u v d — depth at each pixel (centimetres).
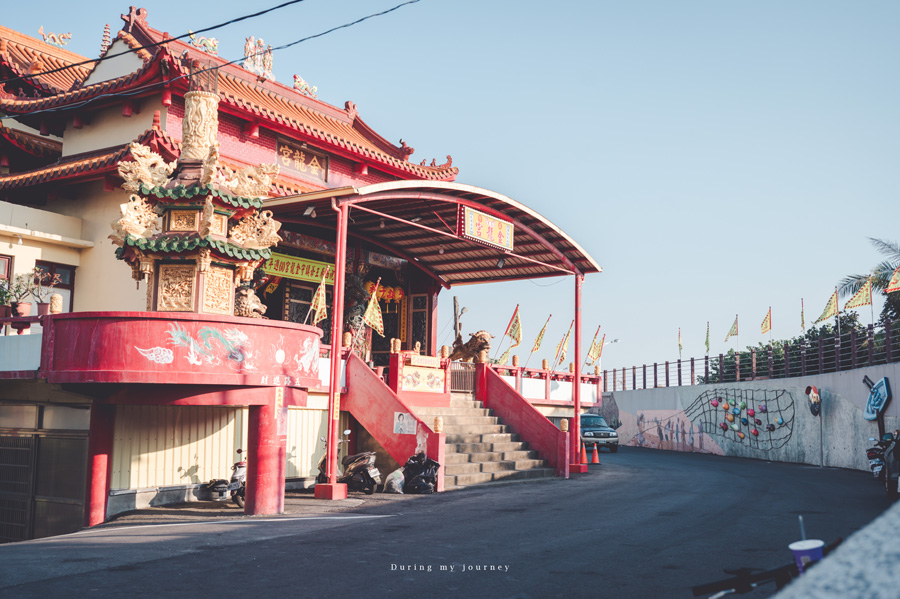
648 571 811
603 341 2905
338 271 1584
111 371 1216
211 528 1165
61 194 2166
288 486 1700
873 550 149
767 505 1366
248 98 2389
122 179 1992
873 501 1437
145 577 795
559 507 1362
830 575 145
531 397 2512
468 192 1827
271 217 1422
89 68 2670
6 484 1619
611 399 4819
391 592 727
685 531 1073
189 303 1350
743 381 3362
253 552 940
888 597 126
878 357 2502
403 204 1950
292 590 736
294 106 2639
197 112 1432
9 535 1591
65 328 1266
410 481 1630
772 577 366
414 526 1152
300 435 1742
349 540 1026
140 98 2094
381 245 2419
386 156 2578
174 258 1355
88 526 1397
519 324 2488
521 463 1961
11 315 1500
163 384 1283
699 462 2755
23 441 1609
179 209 1374
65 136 2270
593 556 895
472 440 1967
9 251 1922
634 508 1335
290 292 2275
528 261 2291
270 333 1321
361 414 1784
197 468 1588
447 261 2483
